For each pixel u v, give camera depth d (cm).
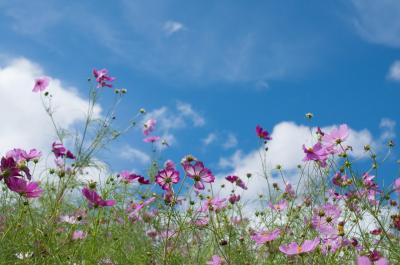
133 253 152
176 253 146
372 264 89
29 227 131
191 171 124
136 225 162
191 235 156
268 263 134
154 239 156
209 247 150
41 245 121
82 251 133
